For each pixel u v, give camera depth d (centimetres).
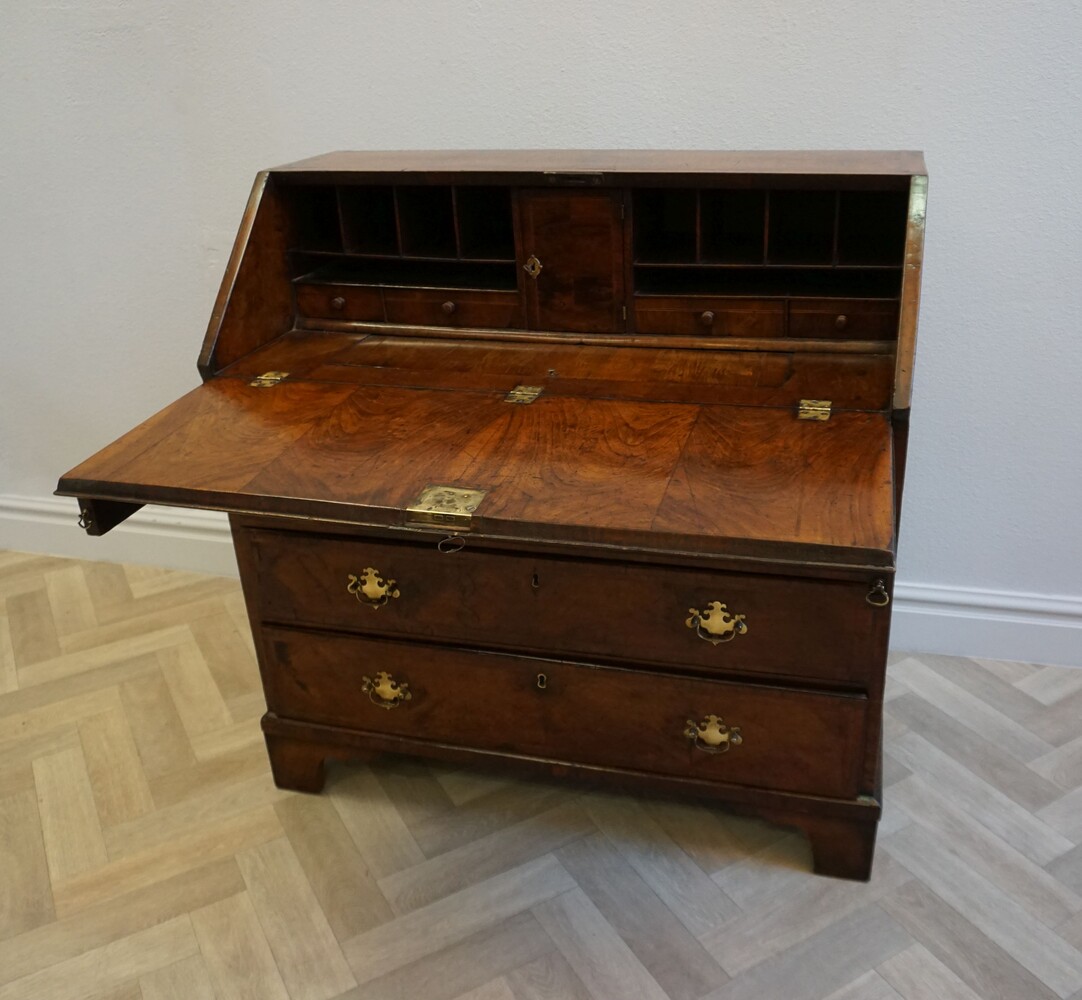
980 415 221
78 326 274
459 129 228
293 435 174
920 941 175
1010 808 201
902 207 194
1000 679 237
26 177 258
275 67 232
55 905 190
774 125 209
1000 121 196
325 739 202
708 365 186
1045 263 205
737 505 148
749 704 170
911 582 244
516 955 177
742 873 191
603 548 147
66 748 229
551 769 188
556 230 188
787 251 190
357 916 185
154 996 172
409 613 180
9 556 309
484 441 168
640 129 216
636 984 171
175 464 168
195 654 259
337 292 207
